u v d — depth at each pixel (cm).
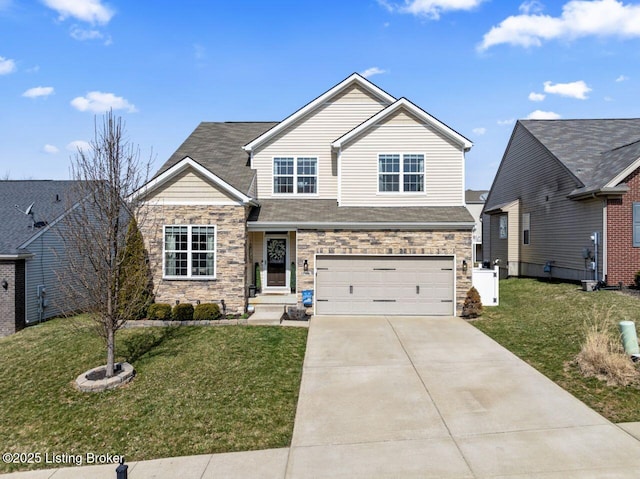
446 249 1517
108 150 959
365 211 1617
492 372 943
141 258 1374
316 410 791
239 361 1031
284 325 1362
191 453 674
